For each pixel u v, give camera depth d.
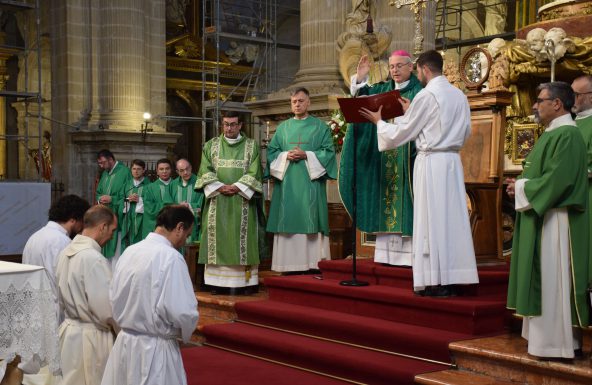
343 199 7.14
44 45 22.39
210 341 7.42
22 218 13.19
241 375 6.29
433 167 6.10
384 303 6.57
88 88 18.69
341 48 10.99
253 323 7.46
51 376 5.91
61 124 18.62
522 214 5.21
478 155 7.79
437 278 6.07
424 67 6.28
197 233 9.91
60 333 5.23
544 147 5.09
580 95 5.79
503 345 5.63
